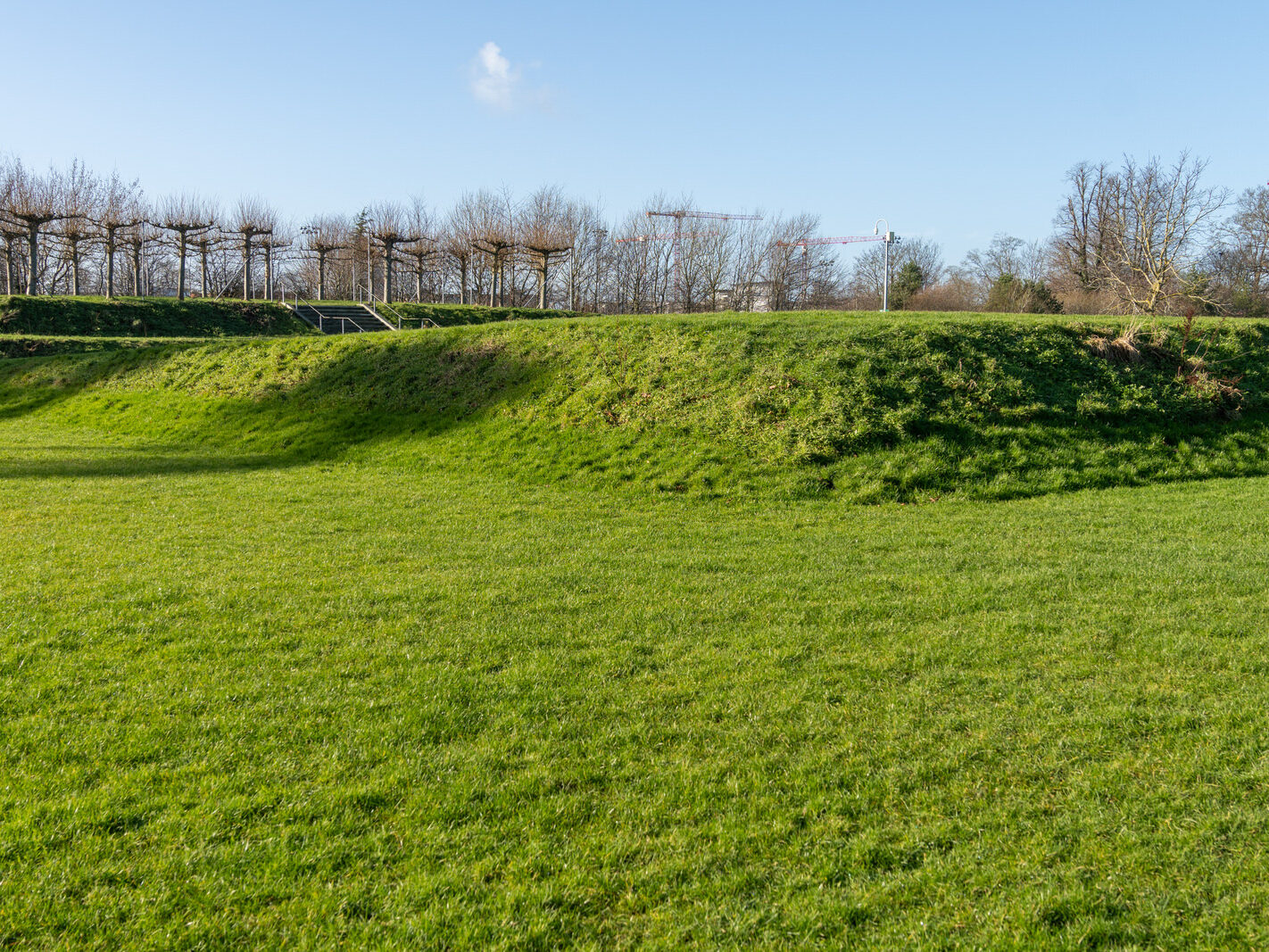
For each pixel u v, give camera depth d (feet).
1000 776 16.38
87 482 53.88
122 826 14.53
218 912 12.43
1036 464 51.57
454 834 14.42
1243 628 24.29
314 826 14.53
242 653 22.81
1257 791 15.62
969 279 252.83
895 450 51.34
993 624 25.27
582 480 52.42
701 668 21.95
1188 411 60.54
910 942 11.91
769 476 49.65
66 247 207.41
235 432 75.36
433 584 29.78
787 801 15.58
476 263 238.27
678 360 65.31
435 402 71.10
